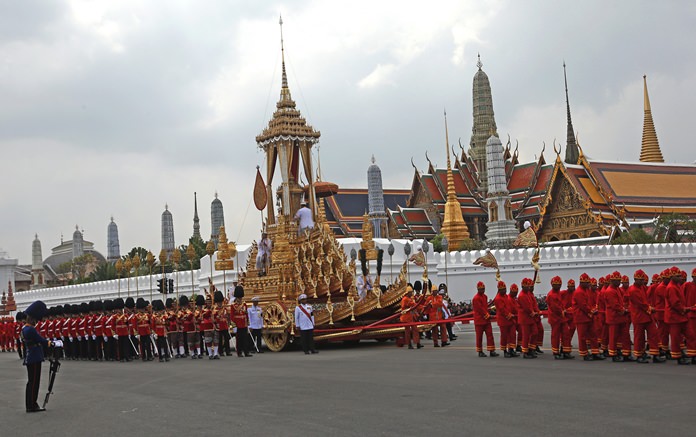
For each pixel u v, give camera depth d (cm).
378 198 12544
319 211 3653
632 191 10006
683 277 2122
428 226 12538
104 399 1947
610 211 9862
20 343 4500
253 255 3947
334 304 3425
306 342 3130
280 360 2827
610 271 6425
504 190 10831
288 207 3806
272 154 3903
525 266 6028
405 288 3206
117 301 3525
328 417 1457
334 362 2591
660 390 1594
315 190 4069
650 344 2164
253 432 1354
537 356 2492
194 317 3325
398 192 14400
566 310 2370
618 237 8450
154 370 2731
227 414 1565
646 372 1909
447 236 9412
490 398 1580
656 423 1250
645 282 2186
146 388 2130
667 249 6719
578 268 6256
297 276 3538
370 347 3312
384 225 12550
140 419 1579
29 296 8606
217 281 5288
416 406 1527
